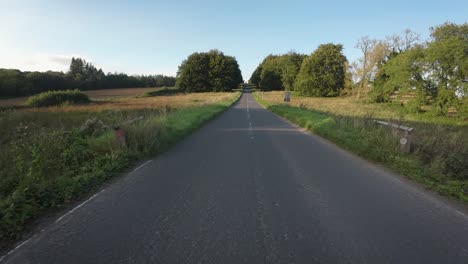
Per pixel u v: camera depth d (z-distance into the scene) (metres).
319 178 6.36
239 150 9.45
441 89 28.28
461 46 27.33
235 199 4.98
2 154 7.16
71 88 95.12
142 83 128.12
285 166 7.40
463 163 7.23
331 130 12.94
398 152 8.51
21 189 4.77
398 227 3.99
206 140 11.49
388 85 35.44
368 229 3.92
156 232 3.76
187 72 105.25
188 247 3.39
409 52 31.59
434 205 4.86
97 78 114.50
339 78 68.00
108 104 37.38
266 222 4.09
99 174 6.23
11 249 3.34
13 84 70.19
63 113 23.88
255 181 6.04
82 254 3.24
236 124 17.77
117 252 3.28
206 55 105.75
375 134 10.35
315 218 4.25
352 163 7.91
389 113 27.38
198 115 19.62
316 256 3.23
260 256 3.21
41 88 85.69
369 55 50.00
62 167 6.76
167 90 93.00
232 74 108.00
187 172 6.71
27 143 7.43
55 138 7.95
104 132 10.34
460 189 5.63
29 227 3.90
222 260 3.13
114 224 4.00
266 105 38.44
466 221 4.24
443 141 9.10
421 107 31.75
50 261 3.11
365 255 3.27
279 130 15.08
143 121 11.26
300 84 71.25
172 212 4.41
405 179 6.43
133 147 8.66
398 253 3.32
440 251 3.38
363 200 5.04
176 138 11.32
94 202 4.83
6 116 19.30
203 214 4.34
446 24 30.11
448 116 29.53
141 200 4.91
